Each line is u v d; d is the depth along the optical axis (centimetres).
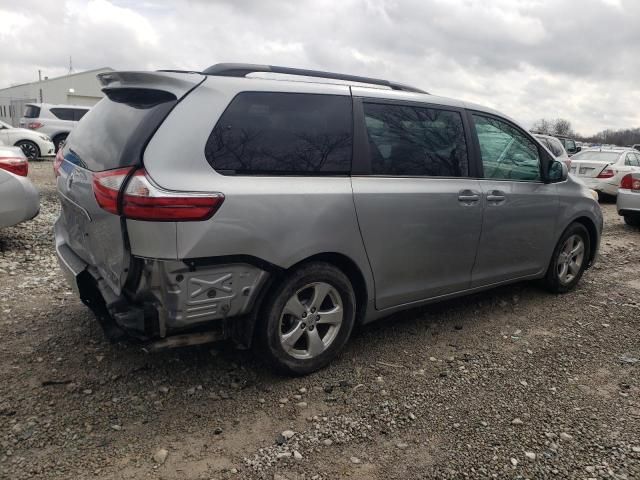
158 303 283
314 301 341
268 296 320
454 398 330
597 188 1343
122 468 254
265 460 265
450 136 411
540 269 504
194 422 293
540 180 489
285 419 301
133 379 333
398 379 350
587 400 333
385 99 373
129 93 325
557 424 305
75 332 394
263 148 309
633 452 282
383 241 361
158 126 281
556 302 515
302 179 322
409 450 278
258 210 297
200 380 337
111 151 296
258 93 313
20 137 1664
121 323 284
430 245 392
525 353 398
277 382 339
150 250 272
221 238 285
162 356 364
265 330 321
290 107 324
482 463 269
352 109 352
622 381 360
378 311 380
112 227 286
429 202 383
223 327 312
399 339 414
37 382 323
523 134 475
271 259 306
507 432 296
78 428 282
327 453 273
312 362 347
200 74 306
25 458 257
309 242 321
